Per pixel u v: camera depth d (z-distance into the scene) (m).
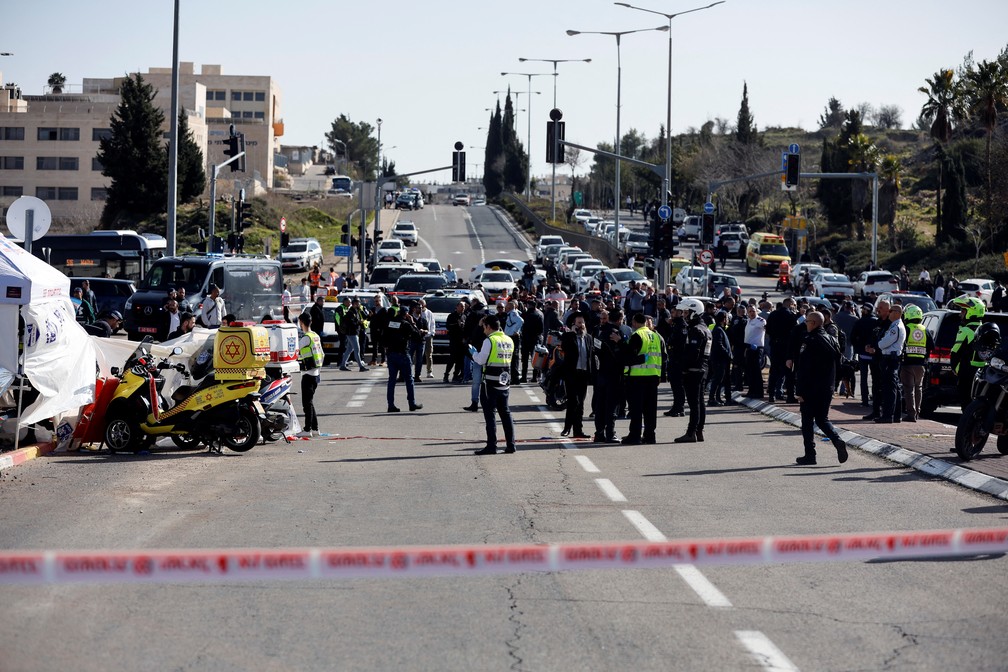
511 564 6.30
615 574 8.39
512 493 11.95
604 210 150.75
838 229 96.50
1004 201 72.19
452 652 6.41
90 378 15.12
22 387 14.09
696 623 7.05
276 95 178.50
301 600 7.56
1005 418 14.02
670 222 43.09
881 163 90.25
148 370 15.27
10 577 5.78
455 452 15.55
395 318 20.89
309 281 52.78
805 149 158.88
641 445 16.59
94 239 40.91
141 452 15.20
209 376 15.26
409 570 6.20
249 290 32.25
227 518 10.39
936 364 20.12
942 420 21.03
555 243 82.44
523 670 6.09
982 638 6.78
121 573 5.91
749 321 23.36
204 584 7.98
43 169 108.62
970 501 11.73
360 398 23.58
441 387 26.30
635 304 32.81
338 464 14.22
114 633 6.75
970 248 73.31
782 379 23.08
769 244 79.19
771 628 6.95
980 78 73.50
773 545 6.54
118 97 119.94
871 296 38.81
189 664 6.15
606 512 10.81
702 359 16.98
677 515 10.68
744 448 16.27
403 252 75.94
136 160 89.25
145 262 41.12
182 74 167.38
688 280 58.41
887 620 7.16
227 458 14.75
